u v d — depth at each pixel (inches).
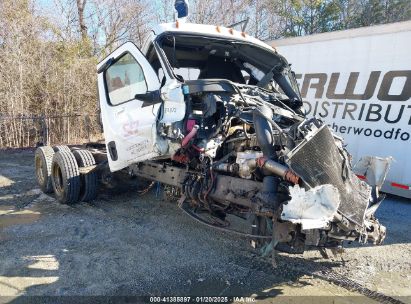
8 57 538.3
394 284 149.7
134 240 185.5
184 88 168.2
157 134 181.0
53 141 558.9
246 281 147.9
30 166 383.6
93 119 599.5
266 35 1103.0
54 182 251.4
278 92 222.5
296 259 169.3
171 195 193.5
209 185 162.4
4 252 168.6
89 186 241.1
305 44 327.0
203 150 165.3
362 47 292.0
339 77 306.8
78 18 810.2
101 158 251.0
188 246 179.6
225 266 159.8
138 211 232.2
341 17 1137.4
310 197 122.1
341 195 137.3
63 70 590.6
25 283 142.4
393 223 227.3
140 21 920.3
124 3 899.4
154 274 151.2
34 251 170.2
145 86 189.5
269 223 138.9
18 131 530.6
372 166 172.7
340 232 137.1
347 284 147.6
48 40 617.6
